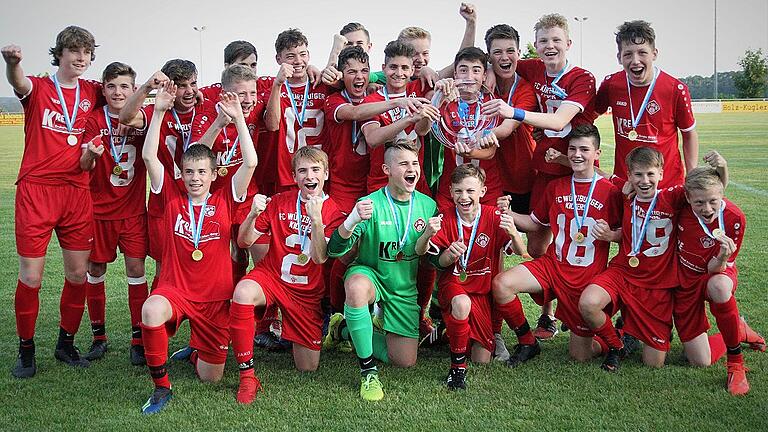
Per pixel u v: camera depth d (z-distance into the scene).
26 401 4.32
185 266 4.60
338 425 3.93
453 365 4.49
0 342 5.45
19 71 4.68
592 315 4.66
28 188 4.81
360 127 5.42
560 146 5.41
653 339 4.72
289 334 4.73
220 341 4.61
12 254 8.62
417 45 6.07
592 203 4.98
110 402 4.31
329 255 4.62
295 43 5.57
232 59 5.93
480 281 4.91
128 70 5.10
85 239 4.97
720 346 4.86
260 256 5.41
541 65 5.54
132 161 5.20
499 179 5.61
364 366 4.42
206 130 5.25
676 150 5.36
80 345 5.45
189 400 4.32
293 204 4.86
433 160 5.41
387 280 4.80
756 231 9.09
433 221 4.48
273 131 5.55
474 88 5.14
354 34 6.75
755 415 3.95
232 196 4.77
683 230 4.66
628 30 5.14
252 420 4.02
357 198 5.64
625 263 4.87
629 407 4.09
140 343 5.05
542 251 5.66
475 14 5.74
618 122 5.41
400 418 4.01
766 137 24.22
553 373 4.68
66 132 4.91
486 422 3.93
